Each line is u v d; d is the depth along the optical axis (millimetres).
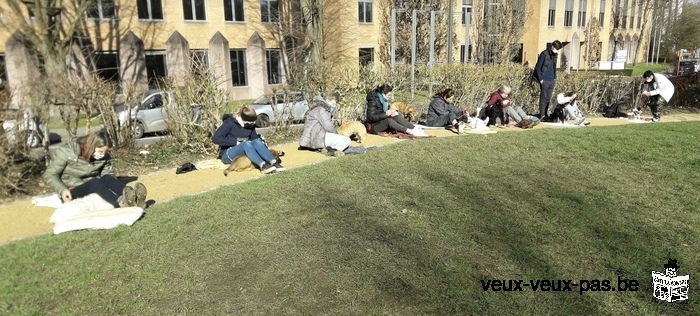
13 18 20078
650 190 6590
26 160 7070
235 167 7332
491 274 4203
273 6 29344
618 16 55469
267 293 3865
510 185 6703
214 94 8969
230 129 7793
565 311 3699
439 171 7387
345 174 7133
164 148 9180
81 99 8195
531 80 14031
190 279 4055
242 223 5184
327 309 3662
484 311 3672
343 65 12758
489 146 9297
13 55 20078
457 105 13531
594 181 7008
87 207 5309
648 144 9555
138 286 3938
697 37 64875
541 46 42250
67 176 5656
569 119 12977
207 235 4875
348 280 4051
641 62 63250
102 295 3814
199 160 8438
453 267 4293
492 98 11844
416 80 14258
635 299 3875
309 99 11180
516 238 4902
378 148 9008
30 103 7168
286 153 8789
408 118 11359
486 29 35906
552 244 4801
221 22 27422
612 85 15109
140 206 5590
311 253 4508
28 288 3865
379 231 5016
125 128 9164
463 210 5668
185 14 26234
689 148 9180
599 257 4547
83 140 5695
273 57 29797
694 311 3715
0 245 4645
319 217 5379
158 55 25562
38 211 5703
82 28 22516
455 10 34844
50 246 4562
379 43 32250
